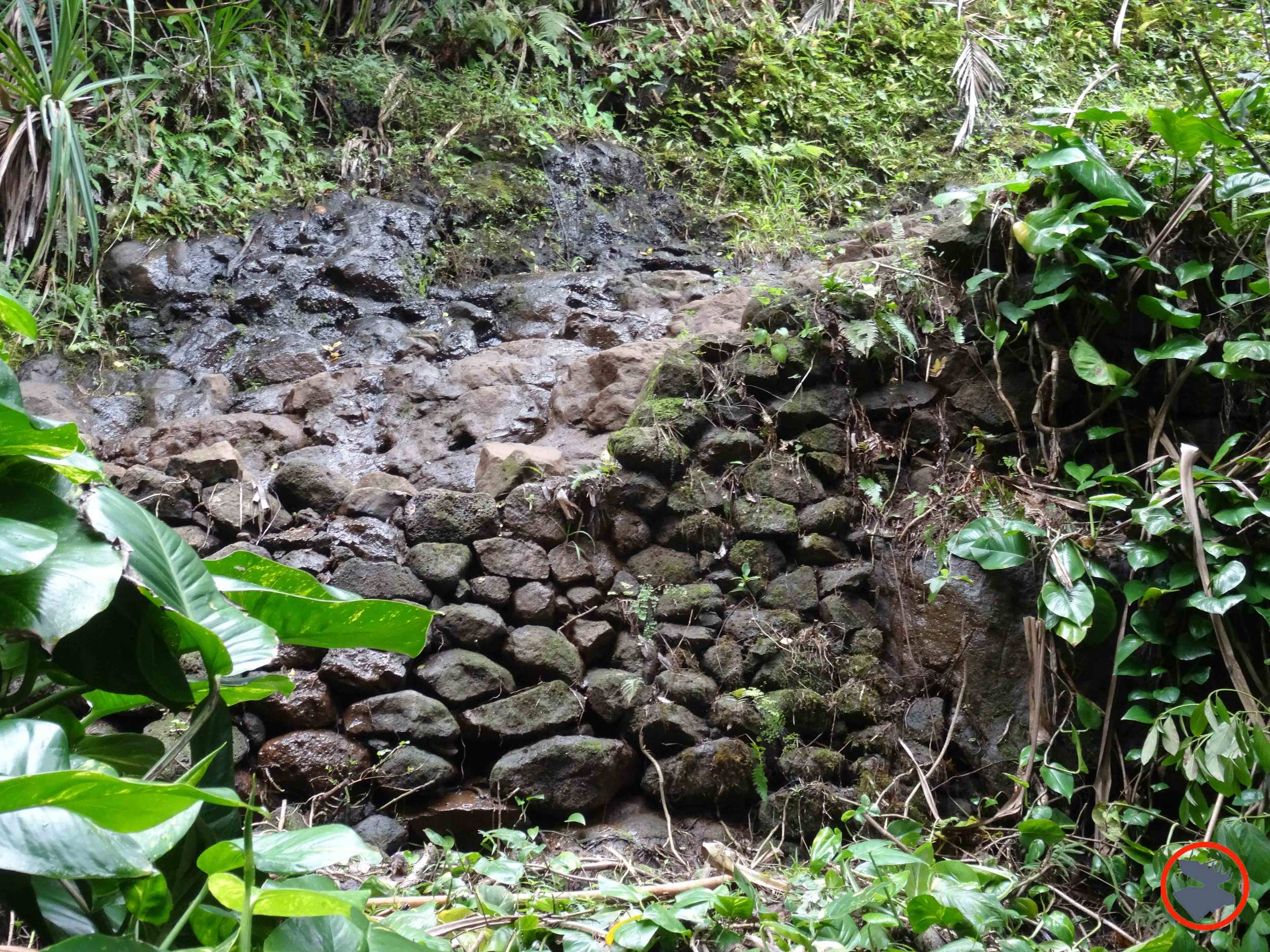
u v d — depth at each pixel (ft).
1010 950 7.57
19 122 13.51
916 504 10.65
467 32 18.19
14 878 4.42
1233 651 9.20
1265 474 9.42
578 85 18.80
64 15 13.66
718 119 18.69
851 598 10.45
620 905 7.97
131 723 9.09
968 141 18.21
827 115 18.71
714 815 9.71
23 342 12.61
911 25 21.34
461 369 12.38
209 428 11.55
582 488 10.32
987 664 10.00
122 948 3.99
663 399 10.84
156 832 4.34
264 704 9.20
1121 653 9.41
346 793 9.05
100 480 5.29
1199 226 10.81
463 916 7.43
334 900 4.32
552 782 9.37
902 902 7.93
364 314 13.94
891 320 10.87
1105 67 20.79
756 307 11.27
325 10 17.83
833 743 10.00
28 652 5.11
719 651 10.07
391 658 9.52
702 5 20.35
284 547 10.13
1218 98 10.55
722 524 10.53
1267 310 10.51
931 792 9.66
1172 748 8.70
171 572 5.21
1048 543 9.89
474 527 10.16
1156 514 9.41
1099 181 10.43
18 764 4.12
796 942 7.38
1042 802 9.41
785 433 10.98
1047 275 10.59
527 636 9.86
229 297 13.76
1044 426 10.63
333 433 11.78
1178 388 10.39
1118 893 8.64
